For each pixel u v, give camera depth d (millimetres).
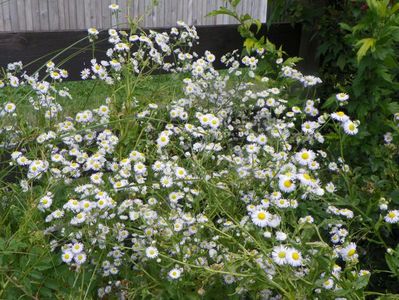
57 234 2252
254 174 2363
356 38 2834
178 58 3215
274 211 2238
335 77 3305
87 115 2658
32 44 2969
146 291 1959
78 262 1971
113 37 2838
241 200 2367
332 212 2369
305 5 3332
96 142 2674
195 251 2084
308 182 1937
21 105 2740
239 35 3467
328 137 2910
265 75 3328
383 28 2662
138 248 2057
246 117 3043
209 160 2699
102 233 2059
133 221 2285
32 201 2227
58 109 2717
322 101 3385
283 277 1792
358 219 2404
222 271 1886
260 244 1910
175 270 1943
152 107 2732
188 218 2088
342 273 1931
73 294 1954
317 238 2479
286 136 2676
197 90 2893
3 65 2930
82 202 2074
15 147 2557
